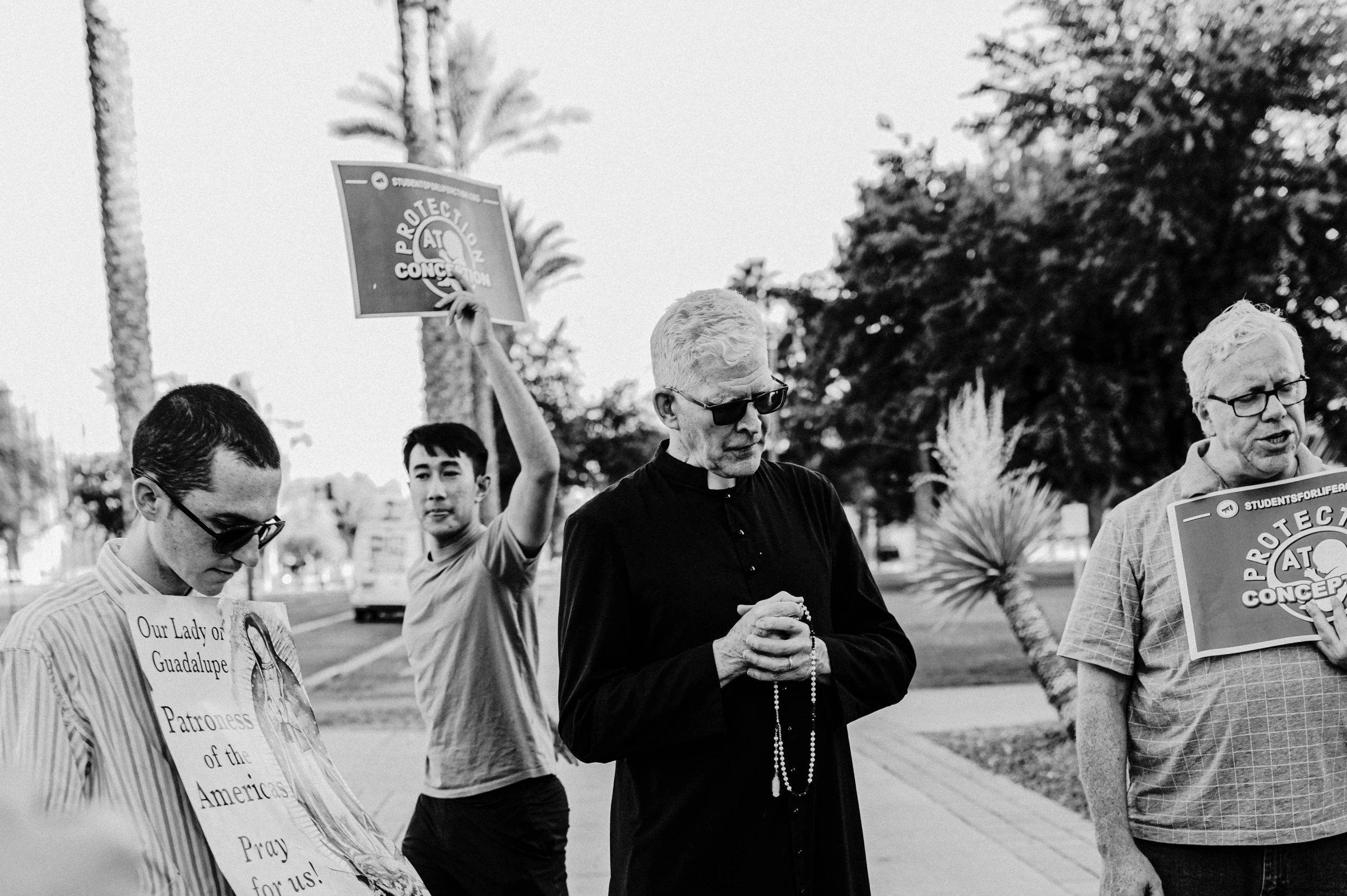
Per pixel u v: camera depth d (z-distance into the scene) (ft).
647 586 7.22
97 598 5.36
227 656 5.69
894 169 61.57
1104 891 7.75
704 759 6.92
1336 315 39.40
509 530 10.39
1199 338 7.98
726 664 6.77
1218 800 7.45
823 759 7.11
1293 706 7.34
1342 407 39.78
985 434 22.24
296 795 5.69
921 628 55.98
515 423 10.43
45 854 4.63
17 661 4.98
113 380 32.78
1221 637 7.53
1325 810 7.25
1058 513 22.59
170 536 5.52
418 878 6.17
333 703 35.09
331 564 160.25
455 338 38.29
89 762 5.05
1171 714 7.69
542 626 58.34
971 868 15.88
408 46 39.55
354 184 11.03
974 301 51.37
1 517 128.98
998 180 56.34
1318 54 35.29
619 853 7.29
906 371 63.21
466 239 11.49
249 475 5.51
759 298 75.10
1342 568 7.43
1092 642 8.03
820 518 7.94
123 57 32.35
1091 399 48.24
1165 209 36.50
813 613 7.42
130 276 32.30
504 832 10.18
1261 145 36.83
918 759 23.79
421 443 10.66
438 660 10.48
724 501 7.41
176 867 5.09
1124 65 37.27
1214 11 36.35
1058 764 22.66
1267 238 37.40
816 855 7.04
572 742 7.16
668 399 7.39
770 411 7.28
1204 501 7.80
